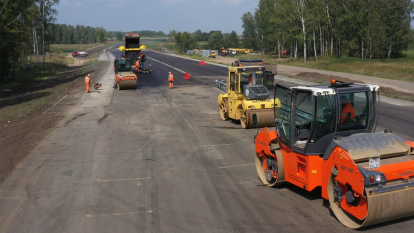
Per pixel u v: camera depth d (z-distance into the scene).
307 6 64.62
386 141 6.59
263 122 15.46
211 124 16.97
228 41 146.38
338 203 6.81
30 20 40.47
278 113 8.29
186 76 37.38
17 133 15.93
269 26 83.38
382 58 65.38
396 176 6.12
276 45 90.69
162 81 35.66
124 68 38.81
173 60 71.31
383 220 6.20
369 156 6.20
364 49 65.50
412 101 21.52
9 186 9.41
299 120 7.57
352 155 6.21
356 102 7.21
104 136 14.91
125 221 7.22
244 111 15.73
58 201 8.34
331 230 6.48
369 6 65.06
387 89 26.59
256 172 10.05
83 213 7.66
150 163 11.20
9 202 8.36
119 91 29.02
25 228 7.04
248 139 13.97
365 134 6.82
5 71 40.50
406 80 33.28
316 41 81.00
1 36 35.62
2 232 6.90
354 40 65.50
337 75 39.25
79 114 19.88
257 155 9.45
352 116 7.21
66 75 50.50
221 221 7.07
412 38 66.06
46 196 8.67
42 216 7.56
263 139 8.87
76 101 24.61
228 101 17.17
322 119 7.05
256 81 16.06
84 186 9.28
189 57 84.31
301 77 37.84
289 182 8.28
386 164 6.29
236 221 7.04
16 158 11.94
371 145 6.43
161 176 9.96
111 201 8.27
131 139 14.38
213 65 56.97
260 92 15.55
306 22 65.56
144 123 17.39
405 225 6.51
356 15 64.19
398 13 65.88
